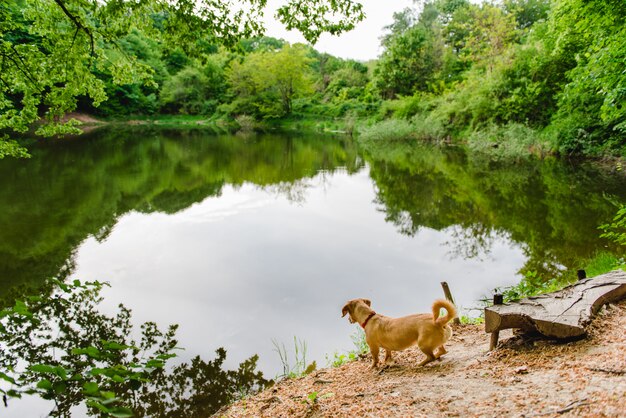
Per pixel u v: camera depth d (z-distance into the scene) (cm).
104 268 916
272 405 440
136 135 3994
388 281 844
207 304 757
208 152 2916
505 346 422
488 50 3141
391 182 1873
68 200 1491
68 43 778
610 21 908
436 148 3025
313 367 564
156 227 1218
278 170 2230
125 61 882
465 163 2288
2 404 472
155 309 736
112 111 5456
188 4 707
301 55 5741
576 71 1303
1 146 844
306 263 950
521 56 2611
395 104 4100
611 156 1898
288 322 698
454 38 5131
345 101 5631
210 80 6406
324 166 2355
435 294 777
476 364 406
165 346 621
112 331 649
